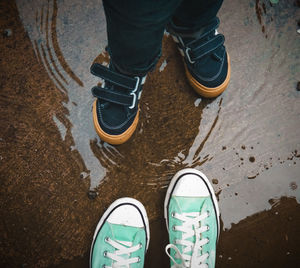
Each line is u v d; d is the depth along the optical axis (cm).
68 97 117
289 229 121
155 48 76
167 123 120
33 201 113
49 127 115
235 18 126
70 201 114
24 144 114
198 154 120
